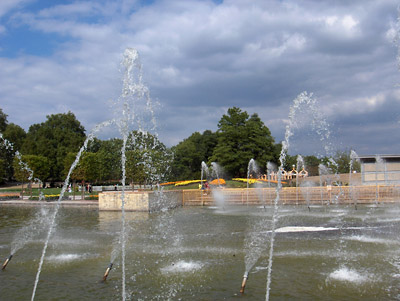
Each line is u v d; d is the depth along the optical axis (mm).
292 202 28734
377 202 27062
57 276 9336
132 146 40250
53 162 59438
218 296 7699
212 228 16531
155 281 8758
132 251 11812
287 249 11539
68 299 7758
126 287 8391
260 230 15523
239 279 8742
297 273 9055
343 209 23500
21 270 9969
